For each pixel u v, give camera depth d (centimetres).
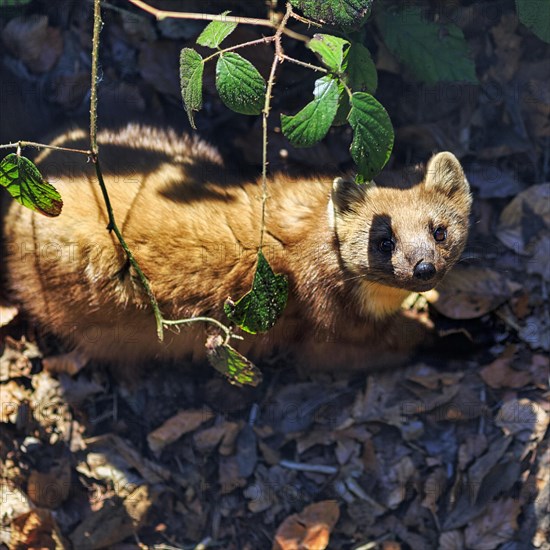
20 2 764
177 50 834
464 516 741
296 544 743
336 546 750
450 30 743
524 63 823
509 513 737
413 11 747
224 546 756
